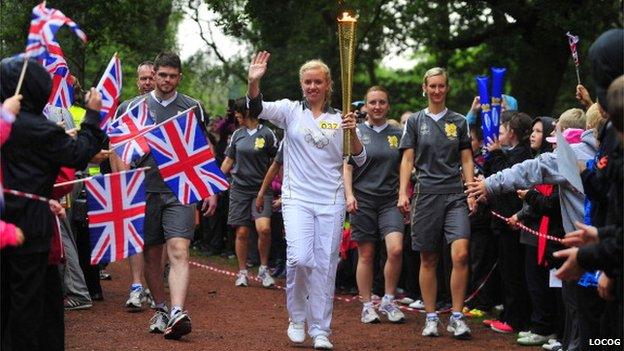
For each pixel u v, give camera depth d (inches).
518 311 410.3
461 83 1167.0
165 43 845.8
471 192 321.4
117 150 334.6
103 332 394.6
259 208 509.7
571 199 309.7
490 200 412.5
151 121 376.5
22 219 254.8
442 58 1043.9
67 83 325.1
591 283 272.8
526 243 380.8
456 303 399.5
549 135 383.9
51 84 260.8
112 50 834.8
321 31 873.5
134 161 375.2
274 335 397.4
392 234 438.0
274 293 536.1
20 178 255.0
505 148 428.1
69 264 450.0
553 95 864.9
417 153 409.4
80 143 263.3
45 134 255.4
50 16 250.8
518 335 405.1
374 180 439.8
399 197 410.3
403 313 466.0
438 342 390.9
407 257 496.1
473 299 464.8
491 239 454.6
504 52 909.8
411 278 496.1
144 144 336.2
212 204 438.0
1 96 256.8
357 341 390.6
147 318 429.4
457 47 941.8
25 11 635.5
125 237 299.1
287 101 365.1
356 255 539.2
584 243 217.9
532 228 377.4
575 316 320.8
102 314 440.1
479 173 468.8
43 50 255.3
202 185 341.7
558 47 853.2
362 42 971.9
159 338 382.0
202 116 383.6
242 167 562.6
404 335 406.6
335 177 363.3
